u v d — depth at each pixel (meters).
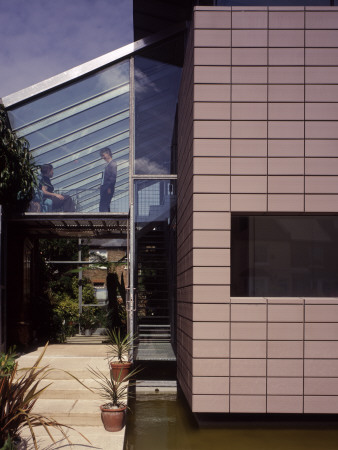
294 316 6.52
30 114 10.53
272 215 6.97
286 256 6.95
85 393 7.36
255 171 6.71
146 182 10.38
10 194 9.84
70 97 10.68
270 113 6.77
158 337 9.97
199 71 6.79
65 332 15.54
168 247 10.20
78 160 10.55
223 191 6.68
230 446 6.17
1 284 9.70
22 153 9.93
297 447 6.13
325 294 6.91
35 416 5.30
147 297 10.12
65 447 5.63
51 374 8.02
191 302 6.71
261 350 6.48
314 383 6.46
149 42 10.75
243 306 6.53
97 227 11.69
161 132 10.62
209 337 6.49
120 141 10.65
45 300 13.36
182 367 8.12
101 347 11.06
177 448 6.06
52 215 10.21
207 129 6.73
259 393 6.45
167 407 8.12
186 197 7.76
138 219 10.21
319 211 6.69
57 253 19.03
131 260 9.96
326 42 6.83
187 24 10.88
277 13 6.84
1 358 5.85
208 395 6.44
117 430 6.29
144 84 10.78
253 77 6.79
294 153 6.73
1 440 4.97
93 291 20.36
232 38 6.82
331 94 6.80
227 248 6.61
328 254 6.96
